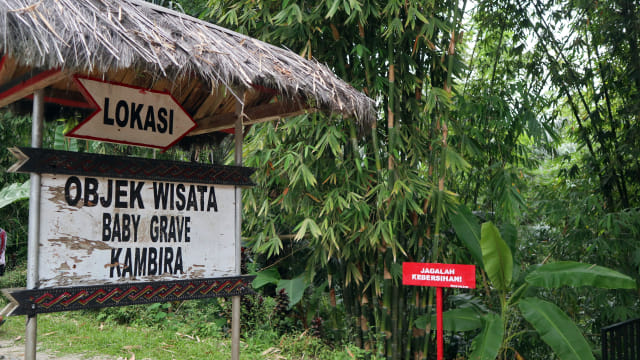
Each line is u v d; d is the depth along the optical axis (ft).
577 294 16.93
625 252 16.81
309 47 15.46
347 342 17.21
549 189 18.97
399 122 15.74
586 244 17.44
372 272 16.28
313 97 10.36
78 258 8.82
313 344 17.01
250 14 16.25
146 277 9.57
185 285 9.99
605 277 13.48
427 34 15.23
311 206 16.19
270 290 21.71
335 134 14.90
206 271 10.36
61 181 8.73
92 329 18.63
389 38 15.15
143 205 9.64
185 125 11.53
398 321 16.06
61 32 7.46
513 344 17.21
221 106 13.75
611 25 17.26
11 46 7.00
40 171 8.47
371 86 15.88
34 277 8.34
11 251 28.84
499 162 17.04
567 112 21.17
